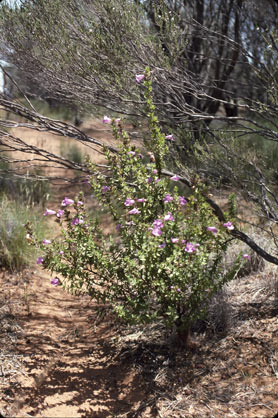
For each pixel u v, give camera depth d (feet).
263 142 16.88
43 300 11.96
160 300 8.77
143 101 10.71
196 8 17.89
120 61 10.46
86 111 12.83
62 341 10.00
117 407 7.80
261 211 10.64
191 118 11.63
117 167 8.96
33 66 11.56
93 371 8.84
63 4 10.97
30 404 7.76
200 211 8.69
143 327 10.11
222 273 10.53
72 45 10.76
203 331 9.67
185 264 8.48
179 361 8.84
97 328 10.57
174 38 11.14
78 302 12.07
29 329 10.35
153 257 8.30
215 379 8.25
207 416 7.40
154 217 8.95
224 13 18.02
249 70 18.97
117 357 9.25
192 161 10.90
